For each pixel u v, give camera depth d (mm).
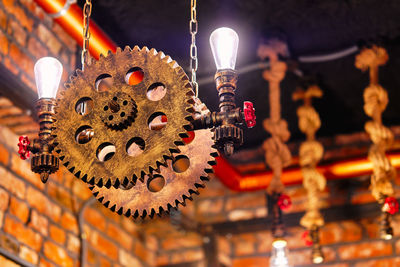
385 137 4387
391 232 4117
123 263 5086
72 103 2098
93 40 3779
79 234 4477
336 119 5422
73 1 3715
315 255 4488
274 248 4180
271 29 4445
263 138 5605
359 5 4191
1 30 3648
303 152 4906
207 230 5340
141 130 1983
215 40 2105
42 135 2145
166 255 5598
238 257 5496
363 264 5113
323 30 4445
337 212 5055
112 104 2033
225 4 4168
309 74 4941
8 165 3869
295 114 5387
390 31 4426
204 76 4699
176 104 1963
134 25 4285
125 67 2061
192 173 2051
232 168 5121
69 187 4480
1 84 3525
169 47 4469
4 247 3693
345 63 4777
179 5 4129
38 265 3975
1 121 3832
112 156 2002
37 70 2217
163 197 2053
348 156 5391
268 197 5258
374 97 4484
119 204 2082
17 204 3893
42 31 4031
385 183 4215
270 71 4609
